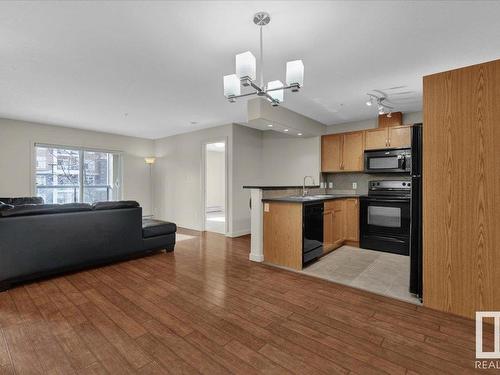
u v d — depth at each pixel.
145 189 7.21
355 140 4.84
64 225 3.04
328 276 3.10
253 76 1.98
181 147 6.55
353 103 4.06
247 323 2.05
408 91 3.55
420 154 2.49
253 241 3.74
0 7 1.84
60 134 5.66
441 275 2.26
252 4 1.83
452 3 1.80
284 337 1.87
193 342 1.80
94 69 2.88
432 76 2.28
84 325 2.00
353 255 4.02
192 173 6.28
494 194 2.03
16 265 2.70
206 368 1.55
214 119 5.14
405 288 2.75
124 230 3.57
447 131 2.21
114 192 6.70
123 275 3.11
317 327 2.00
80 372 1.51
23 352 1.68
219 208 9.77
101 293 2.59
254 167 5.98
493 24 2.04
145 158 7.18
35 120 5.16
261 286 2.79
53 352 1.68
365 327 2.00
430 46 2.39
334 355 1.67
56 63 2.73
